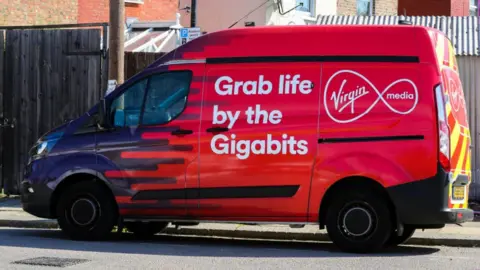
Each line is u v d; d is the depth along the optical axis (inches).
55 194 405.4
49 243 389.1
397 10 827.4
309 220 364.5
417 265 329.4
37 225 462.6
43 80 548.1
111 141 391.9
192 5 698.8
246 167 369.1
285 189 364.2
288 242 416.2
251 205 369.1
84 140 397.7
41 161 405.1
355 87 358.9
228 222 381.7
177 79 385.7
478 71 511.2
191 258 344.5
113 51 468.8
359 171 354.0
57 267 318.0
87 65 541.0
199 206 377.4
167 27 734.5
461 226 454.0
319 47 366.3
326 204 365.4
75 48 542.9
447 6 812.6
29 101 550.3
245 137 369.7
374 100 355.9
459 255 365.4
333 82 361.7
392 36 358.3
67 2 726.5
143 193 386.0
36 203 406.3
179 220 384.2
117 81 468.4
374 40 360.2
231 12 735.1
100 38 541.0
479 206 503.8
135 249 371.2
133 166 387.2
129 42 674.2
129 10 826.8
